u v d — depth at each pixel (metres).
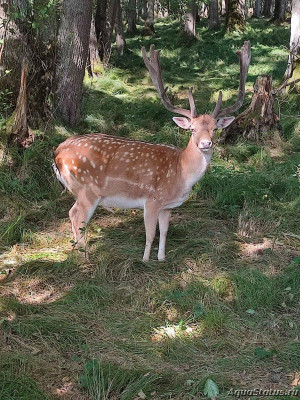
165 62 13.33
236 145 6.26
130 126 6.74
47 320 2.98
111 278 3.50
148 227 3.65
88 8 5.95
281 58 13.15
